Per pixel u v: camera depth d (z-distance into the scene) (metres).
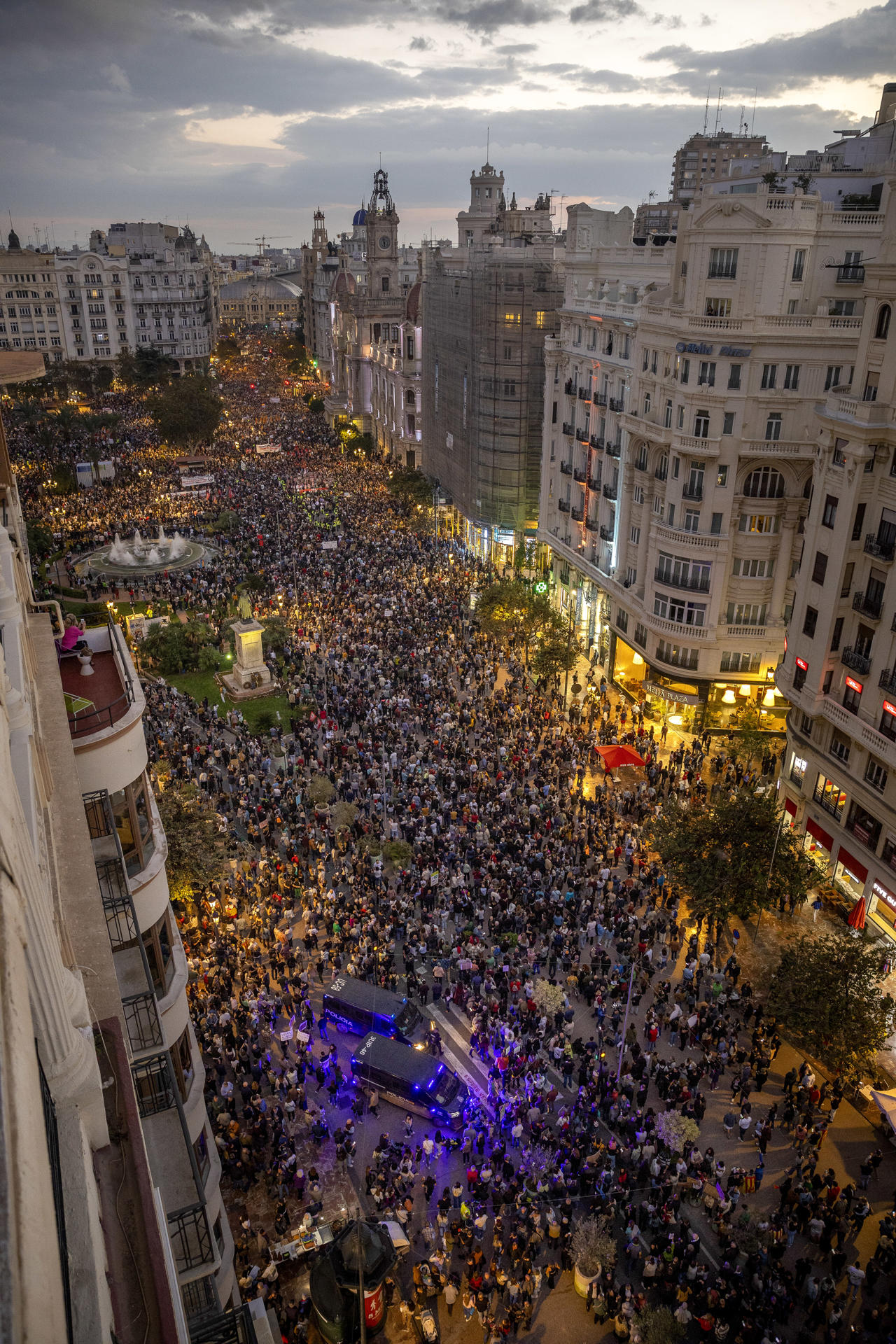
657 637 56.19
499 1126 29.73
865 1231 26.55
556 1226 25.84
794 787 43.66
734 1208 26.98
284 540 91.38
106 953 10.73
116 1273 7.42
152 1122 17.17
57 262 185.62
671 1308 24.20
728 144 144.25
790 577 51.59
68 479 109.38
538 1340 23.69
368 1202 27.50
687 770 49.62
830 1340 22.66
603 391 63.91
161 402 130.00
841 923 37.56
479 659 65.62
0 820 5.16
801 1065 32.22
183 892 35.84
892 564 36.38
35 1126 4.20
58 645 24.72
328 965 37.12
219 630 71.06
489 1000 34.28
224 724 57.66
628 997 32.38
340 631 69.50
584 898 39.81
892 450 36.31
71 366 174.00
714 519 51.50
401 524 98.25
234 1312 13.59
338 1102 31.22
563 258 83.56
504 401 82.69
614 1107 29.56
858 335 47.09
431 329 106.69
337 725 55.41
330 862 42.66
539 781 47.91
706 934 38.97
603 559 64.81
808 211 46.62
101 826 19.89
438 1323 24.20
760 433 49.47
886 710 36.62
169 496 108.75
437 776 48.53
